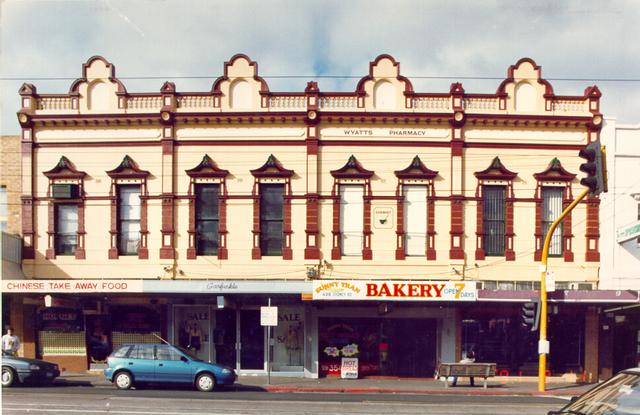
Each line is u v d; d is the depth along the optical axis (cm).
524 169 2141
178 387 1748
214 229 2142
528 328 2133
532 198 2130
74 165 2166
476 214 2122
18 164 2230
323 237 2119
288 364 2155
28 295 2094
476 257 2112
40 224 2158
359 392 1789
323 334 2145
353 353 2134
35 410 1266
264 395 1619
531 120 2131
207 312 2167
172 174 2130
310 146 2120
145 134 2155
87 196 2153
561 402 1556
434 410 1363
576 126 2150
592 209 2128
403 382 2036
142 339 2158
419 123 2136
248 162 2138
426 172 2114
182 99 2159
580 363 2136
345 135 2133
